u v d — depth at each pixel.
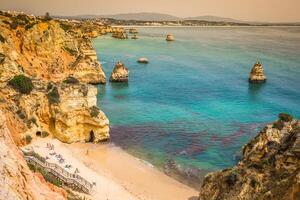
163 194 41.00
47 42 81.88
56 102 53.75
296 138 29.16
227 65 134.88
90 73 97.00
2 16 81.19
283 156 28.27
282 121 37.03
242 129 63.50
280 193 24.62
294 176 23.88
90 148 52.97
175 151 53.62
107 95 88.25
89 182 40.72
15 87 51.91
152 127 63.97
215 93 91.69
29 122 50.09
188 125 65.38
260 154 31.06
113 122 66.50
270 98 86.56
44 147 48.75
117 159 49.66
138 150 53.62
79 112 54.44
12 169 19.86
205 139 58.50
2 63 53.69
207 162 49.94
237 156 51.66
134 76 113.62
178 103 81.25
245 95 89.62
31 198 19.59
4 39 69.69
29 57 77.62
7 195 17.66
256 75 103.62
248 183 28.55
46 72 79.69
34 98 52.78
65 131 53.12
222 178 31.80
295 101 83.75
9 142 23.12
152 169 47.41
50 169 38.19
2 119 24.00
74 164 45.34
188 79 109.31
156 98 85.81
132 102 81.69
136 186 42.22
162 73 119.00
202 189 33.97
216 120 68.69
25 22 82.50
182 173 46.62
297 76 112.69
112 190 39.94
